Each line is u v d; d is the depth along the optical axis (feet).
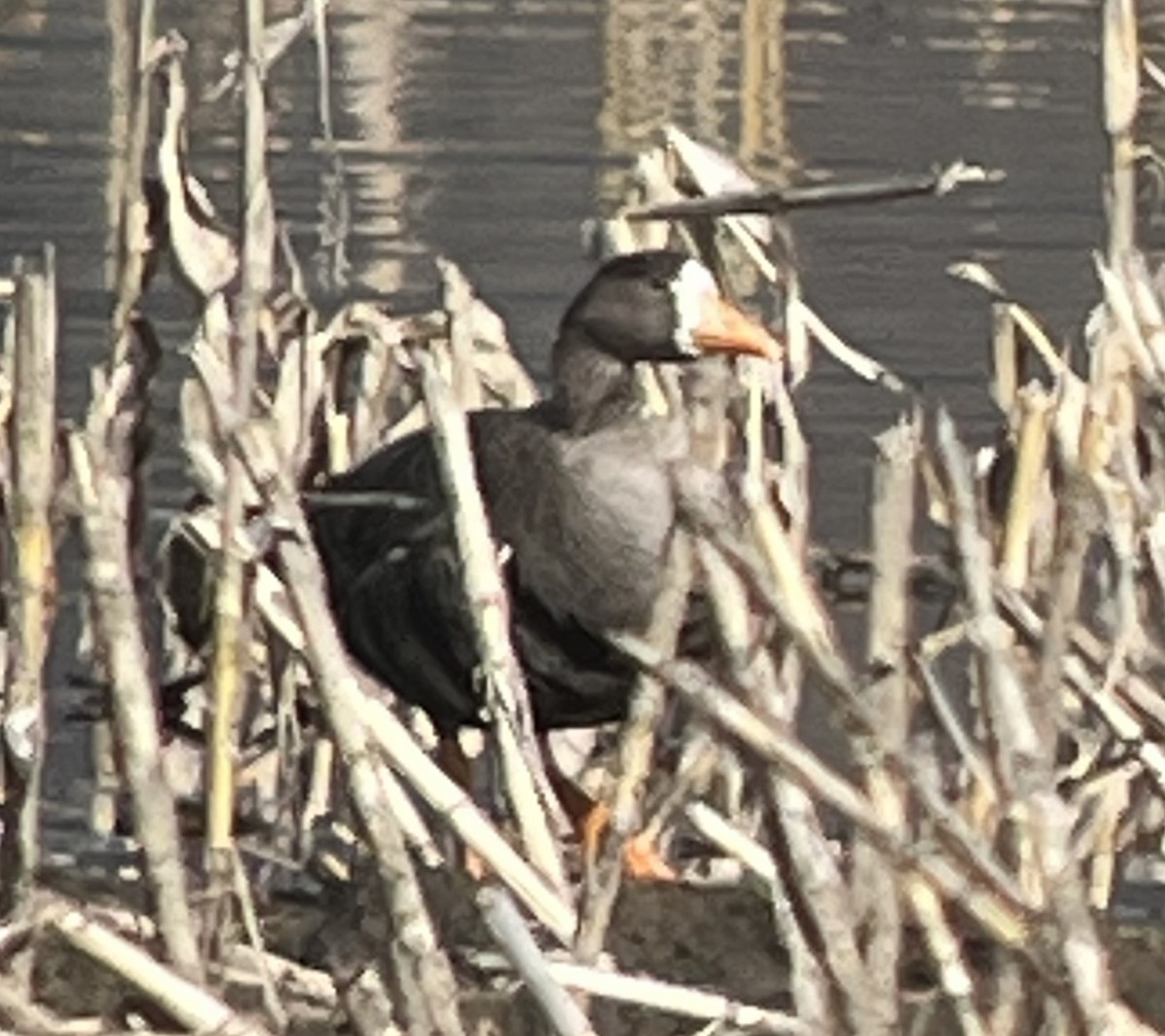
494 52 101.30
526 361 72.08
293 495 38.63
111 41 95.40
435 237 80.84
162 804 34.24
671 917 39.50
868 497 62.44
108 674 35.09
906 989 36.42
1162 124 83.15
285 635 41.19
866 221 84.74
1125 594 39.73
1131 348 42.42
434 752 47.24
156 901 34.14
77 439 35.91
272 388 49.34
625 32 105.19
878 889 32.17
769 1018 31.94
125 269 46.70
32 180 83.20
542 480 44.01
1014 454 44.52
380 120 92.02
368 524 44.37
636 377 45.68
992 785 33.99
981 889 31.73
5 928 32.55
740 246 50.65
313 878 41.91
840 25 106.22
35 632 38.68
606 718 44.62
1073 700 43.06
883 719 33.86
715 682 34.37
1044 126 94.32
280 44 44.32
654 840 41.22
